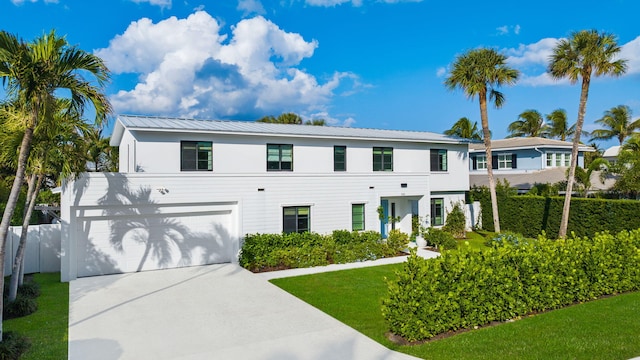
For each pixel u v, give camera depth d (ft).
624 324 29.14
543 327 28.71
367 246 59.57
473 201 96.07
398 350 25.89
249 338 28.78
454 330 28.66
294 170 71.67
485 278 29.48
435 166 88.99
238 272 50.98
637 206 64.85
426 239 69.31
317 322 32.04
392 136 83.30
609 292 36.99
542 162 108.88
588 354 24.06
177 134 62.44
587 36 69.05
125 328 31.14
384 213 80.33
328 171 75.00
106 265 50.03
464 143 91.30
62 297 40.06
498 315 30.25
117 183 49.67
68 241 47.21
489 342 26.20
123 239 50.98
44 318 33.55
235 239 56.95
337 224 65.62
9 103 34.24
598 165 97.71
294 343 27.66
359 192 67.77
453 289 28.35
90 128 39.52
